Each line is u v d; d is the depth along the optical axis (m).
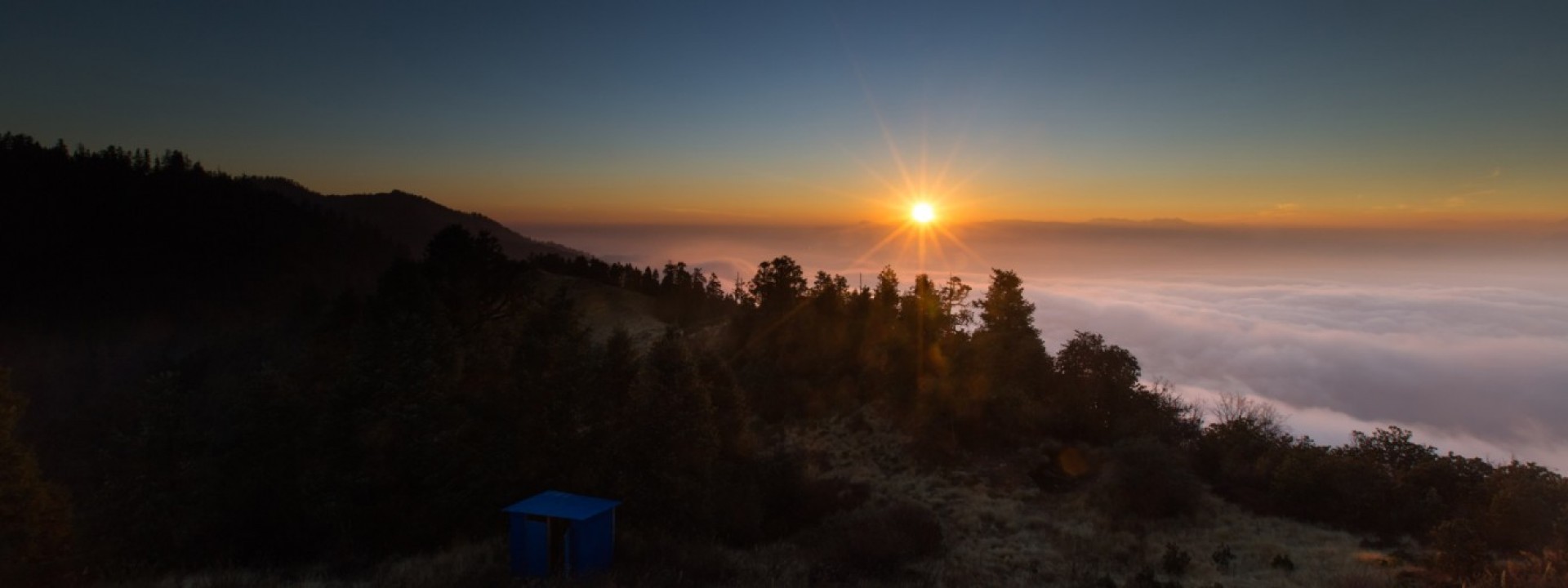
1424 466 36.75
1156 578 26.25
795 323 72.44
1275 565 27.09
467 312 42.38
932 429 48.53
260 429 28.20
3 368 24.77
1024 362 54.50
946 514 36.50
